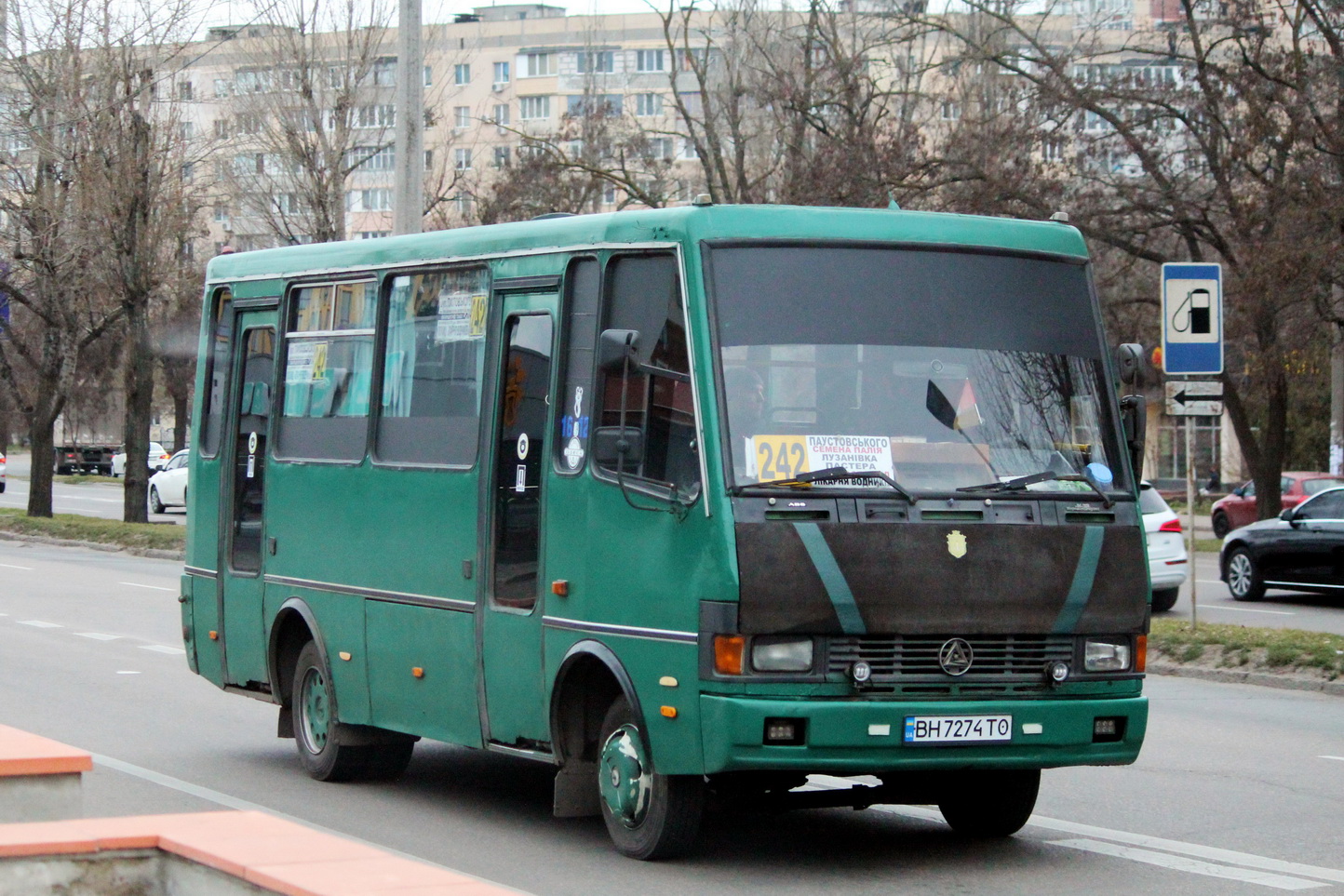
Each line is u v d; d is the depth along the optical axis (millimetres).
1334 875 8641
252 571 12539
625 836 8859
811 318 8578
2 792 7125
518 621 9469
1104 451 8977
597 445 8766
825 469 8312
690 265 8508
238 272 13117
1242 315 35562
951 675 8344
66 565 33500
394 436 10922
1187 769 12125
